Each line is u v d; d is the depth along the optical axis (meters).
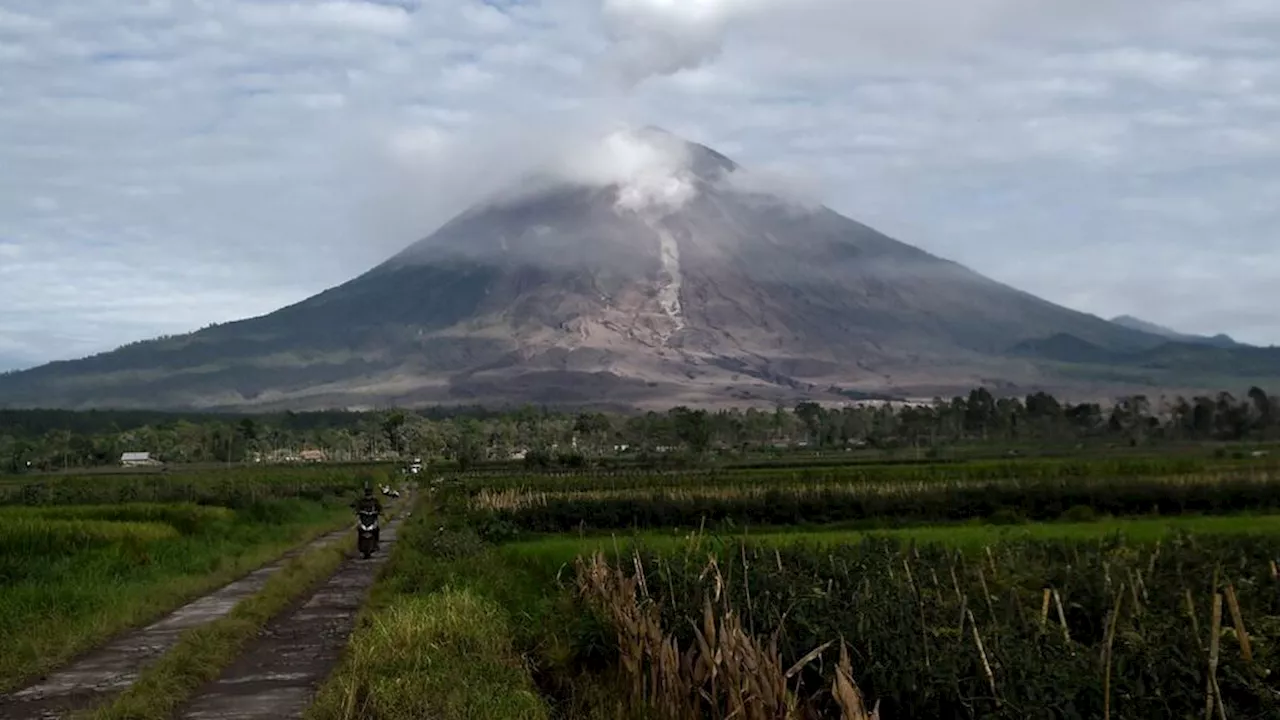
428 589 20.06
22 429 159.88
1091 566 18.17
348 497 72.81
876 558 18.19
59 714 11.78
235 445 150.88
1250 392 121.56
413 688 11.83
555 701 12.71
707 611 10.66
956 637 10.76
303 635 16.98
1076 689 8.98
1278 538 26.25
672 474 71.75
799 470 73.81
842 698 8.47
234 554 30.23
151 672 13.05
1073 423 127.62
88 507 46.16
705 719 10.39
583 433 149.12
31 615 16.72
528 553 28.77
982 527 40.44
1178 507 48.41
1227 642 10.62
